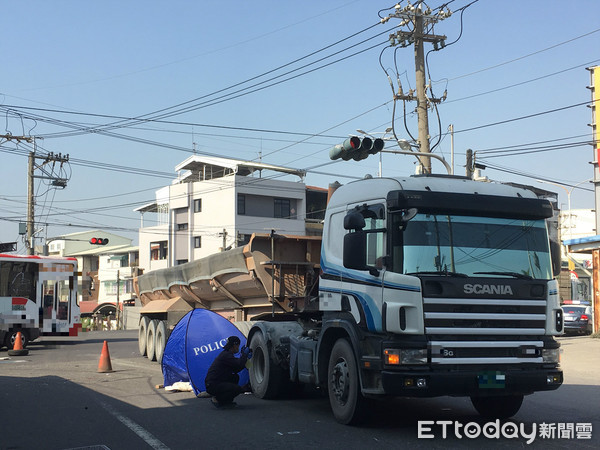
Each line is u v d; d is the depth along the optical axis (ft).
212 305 54.49
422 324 23.75
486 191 26.84
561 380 25.08
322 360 29.58
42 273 77.51
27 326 74.95
